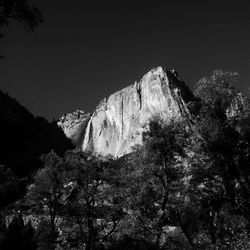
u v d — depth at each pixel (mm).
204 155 26547
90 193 34219
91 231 34000
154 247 27625
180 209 27234
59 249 35000
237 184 25719
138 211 28219
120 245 30781
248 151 25688
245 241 22172
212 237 25625
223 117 26203
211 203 26125
